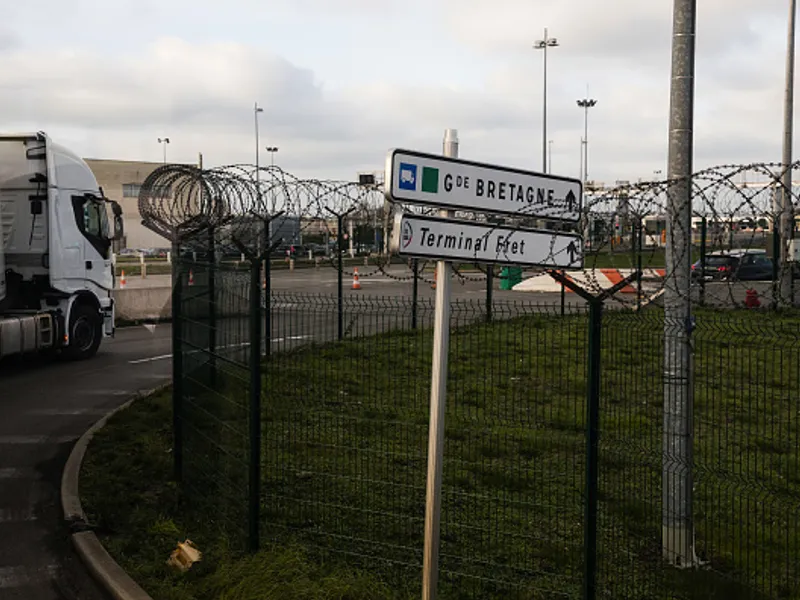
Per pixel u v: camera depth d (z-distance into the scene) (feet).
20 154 44.27
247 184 26.61
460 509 20.15
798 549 17.07
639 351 27.04
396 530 18.90
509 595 15.85
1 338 40.45
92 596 17.13
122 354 49.67
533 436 24.63
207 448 21.30
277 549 17.44
